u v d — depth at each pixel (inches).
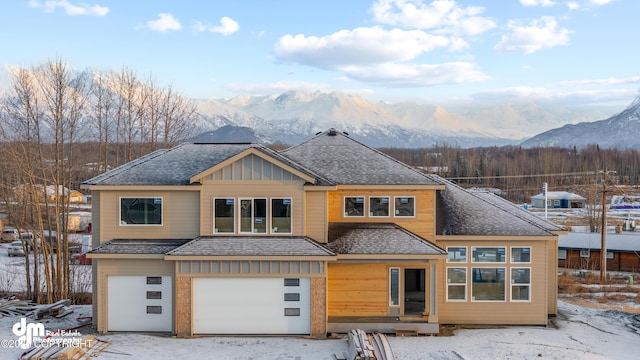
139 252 821.2
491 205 965.2
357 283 873.5
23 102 1366.9
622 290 1425.9
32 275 1577.3
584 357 709.9
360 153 981.8
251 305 819.4
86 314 978.1
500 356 714.2
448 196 989.8
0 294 1305.4
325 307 813.2
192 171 883.4
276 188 848.9
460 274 900.6
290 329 819.4
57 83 1406.3
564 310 1037.8
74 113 1501.0
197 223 859.4
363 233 874.1
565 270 1756.9
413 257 823.7
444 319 896.9
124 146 1820.9
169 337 810.8
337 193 911.7
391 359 671.8
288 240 834.8
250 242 828.6
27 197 1478.8
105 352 722.8
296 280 819.4
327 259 802.8
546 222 989.8
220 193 848.3
